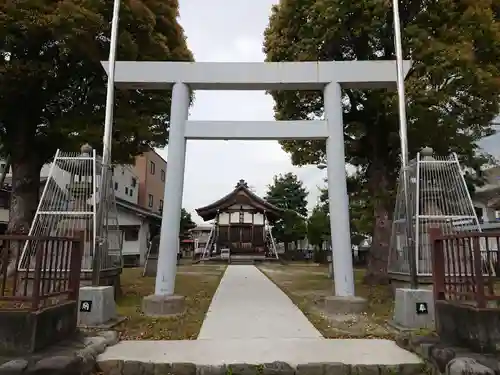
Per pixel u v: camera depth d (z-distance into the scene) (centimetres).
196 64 790
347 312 714
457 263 524
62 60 1046
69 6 929
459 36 920
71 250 513
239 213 2928
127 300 845
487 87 880
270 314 726
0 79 966
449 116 946
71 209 792
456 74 877
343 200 777
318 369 434
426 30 958
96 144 1071
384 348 501
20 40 957
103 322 593
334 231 773
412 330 551
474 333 414
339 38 1019
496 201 1872
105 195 744
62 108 1186
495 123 1067
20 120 1155
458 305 443
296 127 792
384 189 1124
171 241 752
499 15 1046
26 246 699
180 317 681
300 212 3388
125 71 778
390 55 1073
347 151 1248
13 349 403
